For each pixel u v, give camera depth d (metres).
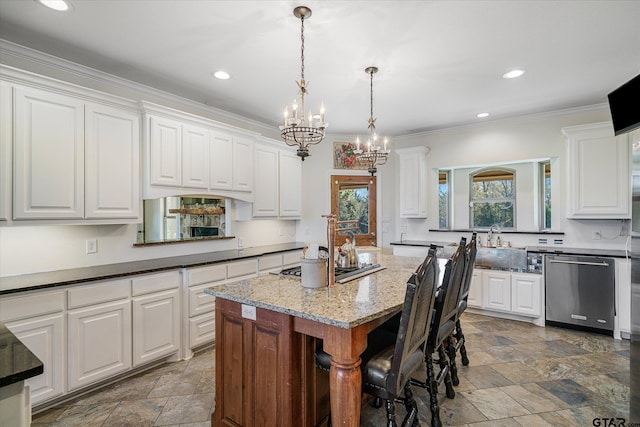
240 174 3.78
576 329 3.61
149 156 2.88
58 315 2.17
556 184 4.17
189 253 3.60
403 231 5.34
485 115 4.25
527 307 3.83
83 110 2.45
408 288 1.43
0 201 2.06
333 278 2.01
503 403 2.25
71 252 2.69
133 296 2.58
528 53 2.60
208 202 3.85
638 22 2.17
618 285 3.36
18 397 0.89
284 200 4.47
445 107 3.93
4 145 2.08
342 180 5.32
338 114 4.19
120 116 2.69
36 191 2.21
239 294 1.82
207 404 2.26
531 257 3.83
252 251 3.95
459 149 4.83
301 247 4.39
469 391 2.41
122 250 3.02
